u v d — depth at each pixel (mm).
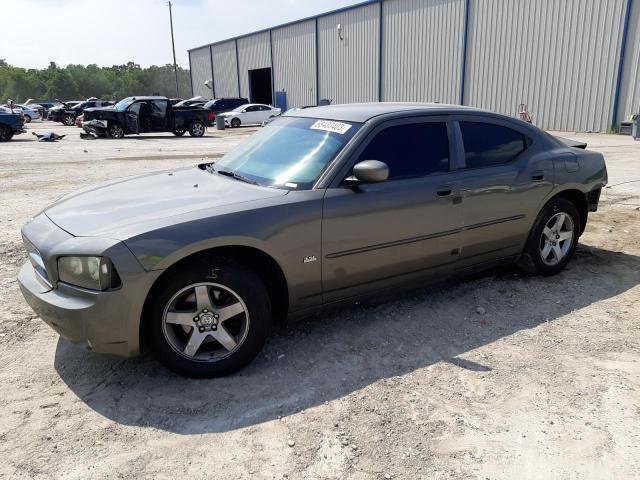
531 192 4500
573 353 3520
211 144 20812
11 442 2641
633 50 20297
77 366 3375
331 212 3418
